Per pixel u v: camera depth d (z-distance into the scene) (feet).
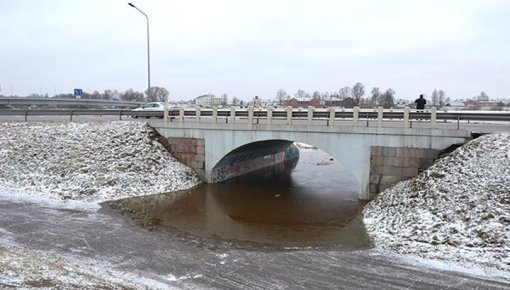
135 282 37.04
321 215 61.93
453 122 84.94
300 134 73.51
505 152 55.26
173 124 87.20
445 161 59.31
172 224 56.80
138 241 49.32
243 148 87.71
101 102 178.60
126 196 70.23
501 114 62.28
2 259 35.96
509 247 41.88
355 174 69.05
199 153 85.15
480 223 46.11
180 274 39.70
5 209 61.05
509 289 36.04
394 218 54.13
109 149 82.74
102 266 41.14
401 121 74.49
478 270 39.65
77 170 76.33
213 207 66.44
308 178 96.37
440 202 51.88
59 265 38.81
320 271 40.60
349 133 68.95
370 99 314.55
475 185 51.88
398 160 65.98
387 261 42.88
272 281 38.22
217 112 84.69
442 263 41.55
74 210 61.72
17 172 76.28
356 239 50.39
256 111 79.36
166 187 76.59
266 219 60.03
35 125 93.30
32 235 50.24
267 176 98.48
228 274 39.88
